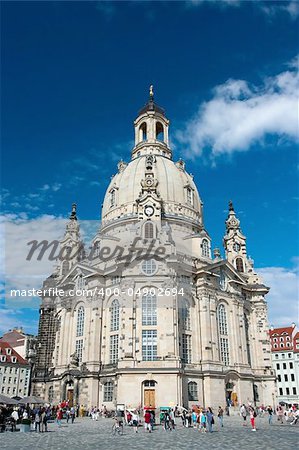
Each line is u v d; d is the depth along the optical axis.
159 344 67.56
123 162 106.75
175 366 65.12
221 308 81.06
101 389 70.62
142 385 64.38
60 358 80.94
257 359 88.44
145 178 87.38
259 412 74.81
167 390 63.50
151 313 70.12
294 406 75.19
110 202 98.12
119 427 40.28
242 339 81.81
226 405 70.75
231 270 85.25
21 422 46.72
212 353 73.56
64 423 54.62
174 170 98.25
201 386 70.12
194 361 72.44
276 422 56.34
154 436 37.09
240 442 31.45
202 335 74.50
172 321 68.62
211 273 78.44
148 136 113.31
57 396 76.94
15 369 115.50
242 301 85.94
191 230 90.69
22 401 53.50
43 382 85.88
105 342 74.81
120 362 66.31
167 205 91.38
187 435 37.81
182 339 72.69
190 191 97.44
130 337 67.81
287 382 125.00
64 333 82.31
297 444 29.70
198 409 53.09
